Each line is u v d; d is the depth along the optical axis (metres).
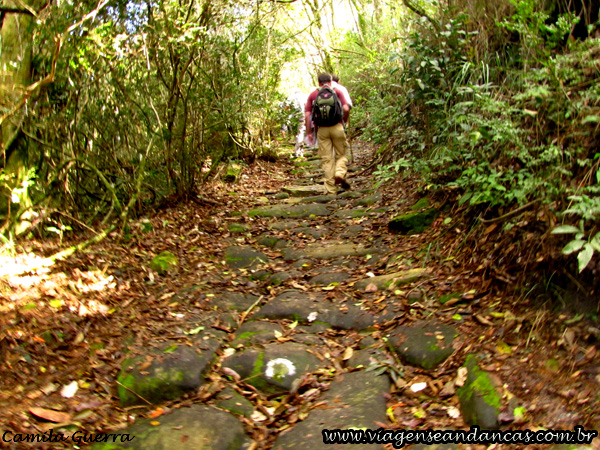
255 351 3.08
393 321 3.34
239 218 6.12
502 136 3.23
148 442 2.33
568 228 2.37
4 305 3.27
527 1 3.21
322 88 6.84
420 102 5.72
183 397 2.75
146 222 5.30
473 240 3.82
